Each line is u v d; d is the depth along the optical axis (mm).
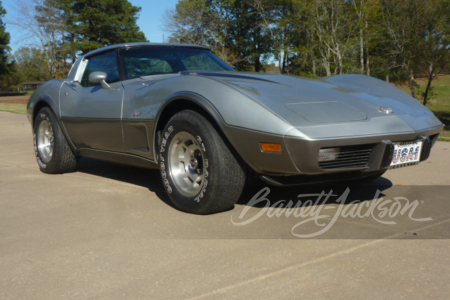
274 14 36594
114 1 49719
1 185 3770
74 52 48156
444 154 5055
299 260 2041
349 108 2646
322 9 25750
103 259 2107
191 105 2846
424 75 24391
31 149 6066
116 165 4762
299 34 29891
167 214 2838
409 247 2186
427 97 24984
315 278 1843
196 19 39875
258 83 2859
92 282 1859
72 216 2828
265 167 2512
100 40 50469
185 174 2908
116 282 1854
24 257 2150
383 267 1944
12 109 16188
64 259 2115
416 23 22062
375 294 1694
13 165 4824
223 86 2674
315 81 3184
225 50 40938
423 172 4082
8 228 2604
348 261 2018
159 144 3074
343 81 3434
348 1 24688
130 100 3240
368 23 24234
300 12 26812
